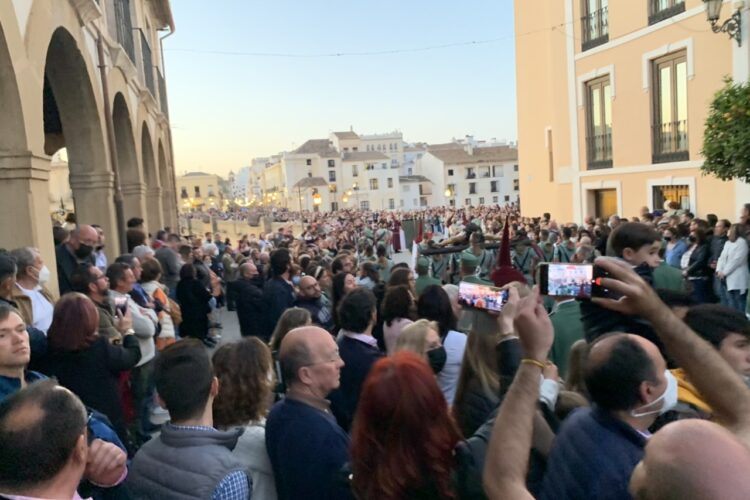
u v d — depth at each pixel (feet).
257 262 45.85
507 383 6.75
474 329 8.18
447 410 6.32
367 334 13.11
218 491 7.41
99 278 15.10
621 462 6.08
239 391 9.57
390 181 304.71
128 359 12.99
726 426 5.35
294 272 28.07
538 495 6.77
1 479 5.66
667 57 47.80
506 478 4.99
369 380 6.37
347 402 12.49
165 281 32.89
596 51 55.42
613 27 53.11
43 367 12.09
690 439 3.47
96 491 7.70
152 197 58.13
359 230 113.19
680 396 7.70
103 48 32.60
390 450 5.98
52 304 15.76
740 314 9.32
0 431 5.72
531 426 5.26
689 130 45.42
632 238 11.00
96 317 12.30
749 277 26.86
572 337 12.44
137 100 46.78
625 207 53.57
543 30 69.92
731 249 27.30
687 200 46.62
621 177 53.78
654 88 49.49
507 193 294.66
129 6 45.83
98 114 30.40
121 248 32.78
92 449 7.33
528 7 73.20
